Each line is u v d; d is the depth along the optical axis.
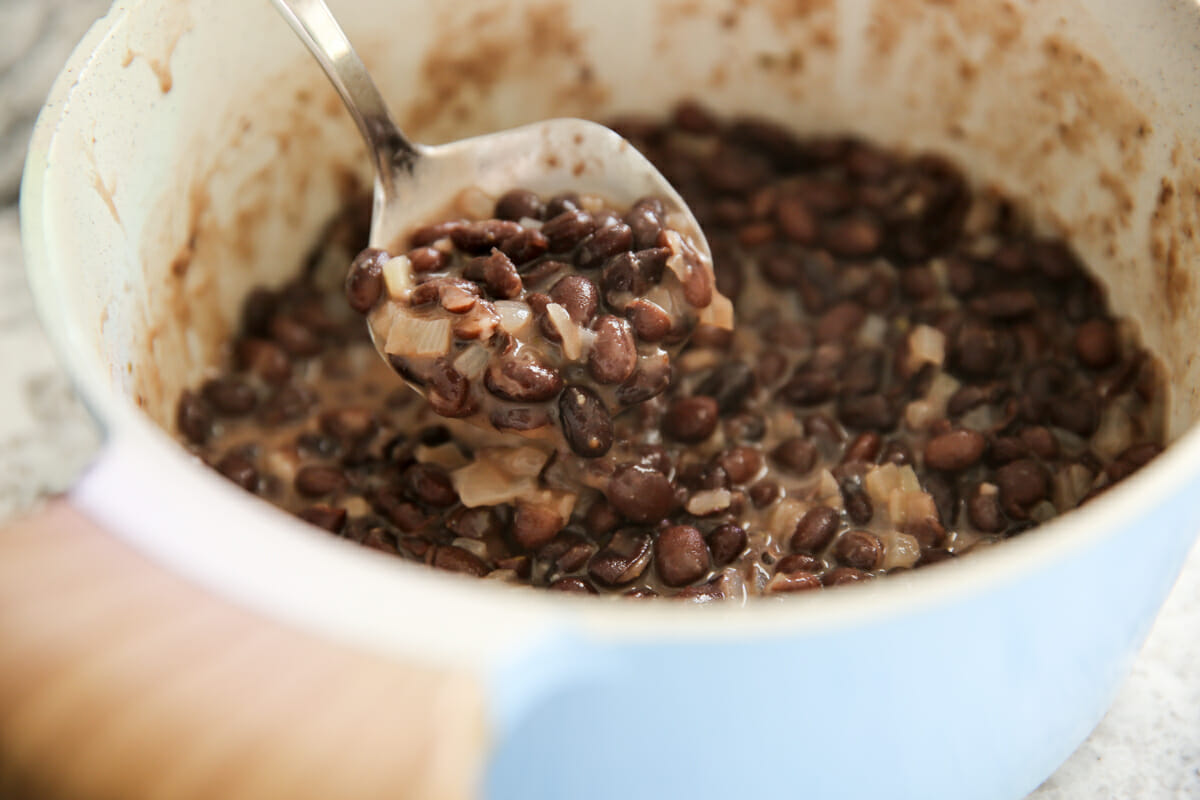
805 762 0.26
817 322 0.40
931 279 0.40
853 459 0.37
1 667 0.24
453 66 0.38
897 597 0.24
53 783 0.24
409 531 0.36
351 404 0.39
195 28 0.34
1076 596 0.25
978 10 0.36
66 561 0.24
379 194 0.35
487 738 0.23
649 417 0.37
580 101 0.40
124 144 0.33
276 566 0.24
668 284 0.35
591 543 0.35
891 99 0.39
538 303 0.34
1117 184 0.35
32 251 0.29
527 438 0.35
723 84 0.39
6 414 0.40
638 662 0.24
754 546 0.35
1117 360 0.36
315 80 0.37
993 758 0.28
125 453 0.25
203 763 0.23
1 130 0.42
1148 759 0.32
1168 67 0.33
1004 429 0.37
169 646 0.24
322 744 0.23
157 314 0.35
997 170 0.38
